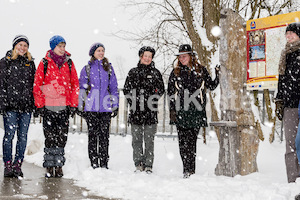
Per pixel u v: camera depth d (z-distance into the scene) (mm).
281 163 4840
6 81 4602
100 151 5086
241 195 3359
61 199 3365
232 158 4375
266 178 4188
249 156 4484
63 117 4871
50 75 4832
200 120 4625
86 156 5695
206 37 5359
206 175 4488
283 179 4129
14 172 4602
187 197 3430
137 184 4020
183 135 4688
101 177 4445
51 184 4148
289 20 4184
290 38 3818
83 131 7957
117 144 6410
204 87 4793
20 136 4688
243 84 4539
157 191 3758
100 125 5129
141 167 5039
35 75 4762
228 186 3834
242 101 4523
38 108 4738
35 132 7160
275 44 4289
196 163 5199
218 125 4387
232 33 4441
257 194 3438
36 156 6195
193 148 4664
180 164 5316
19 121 4715
